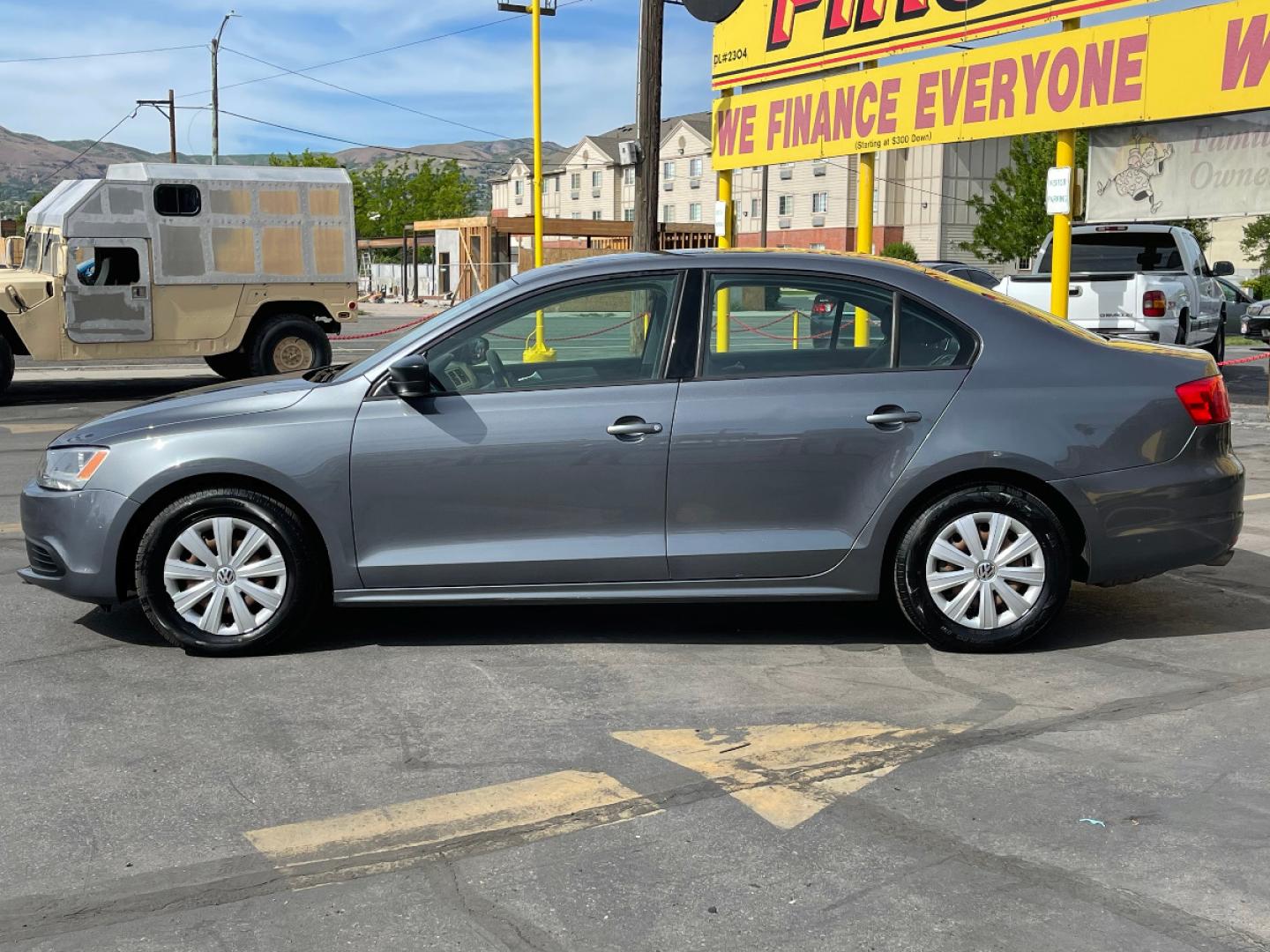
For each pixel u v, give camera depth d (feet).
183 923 10.26
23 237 57.72
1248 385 56.49
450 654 17.65
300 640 18.39
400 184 311.68
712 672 16.81
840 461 17.24
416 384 16.96
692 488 17.28
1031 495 17.37
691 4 52.60
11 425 45.44
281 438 17.22
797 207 270.26
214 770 13.47
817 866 11.15
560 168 342.64
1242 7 32.86
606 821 12.14
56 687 16.30
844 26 45.24
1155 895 10.60
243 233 56.44
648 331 17.65
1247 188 35.83
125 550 17.63
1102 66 36.47
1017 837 11.70
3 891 10.82
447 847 11.60
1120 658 17.39
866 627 18.98
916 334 17.61
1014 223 193.06
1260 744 14.05
